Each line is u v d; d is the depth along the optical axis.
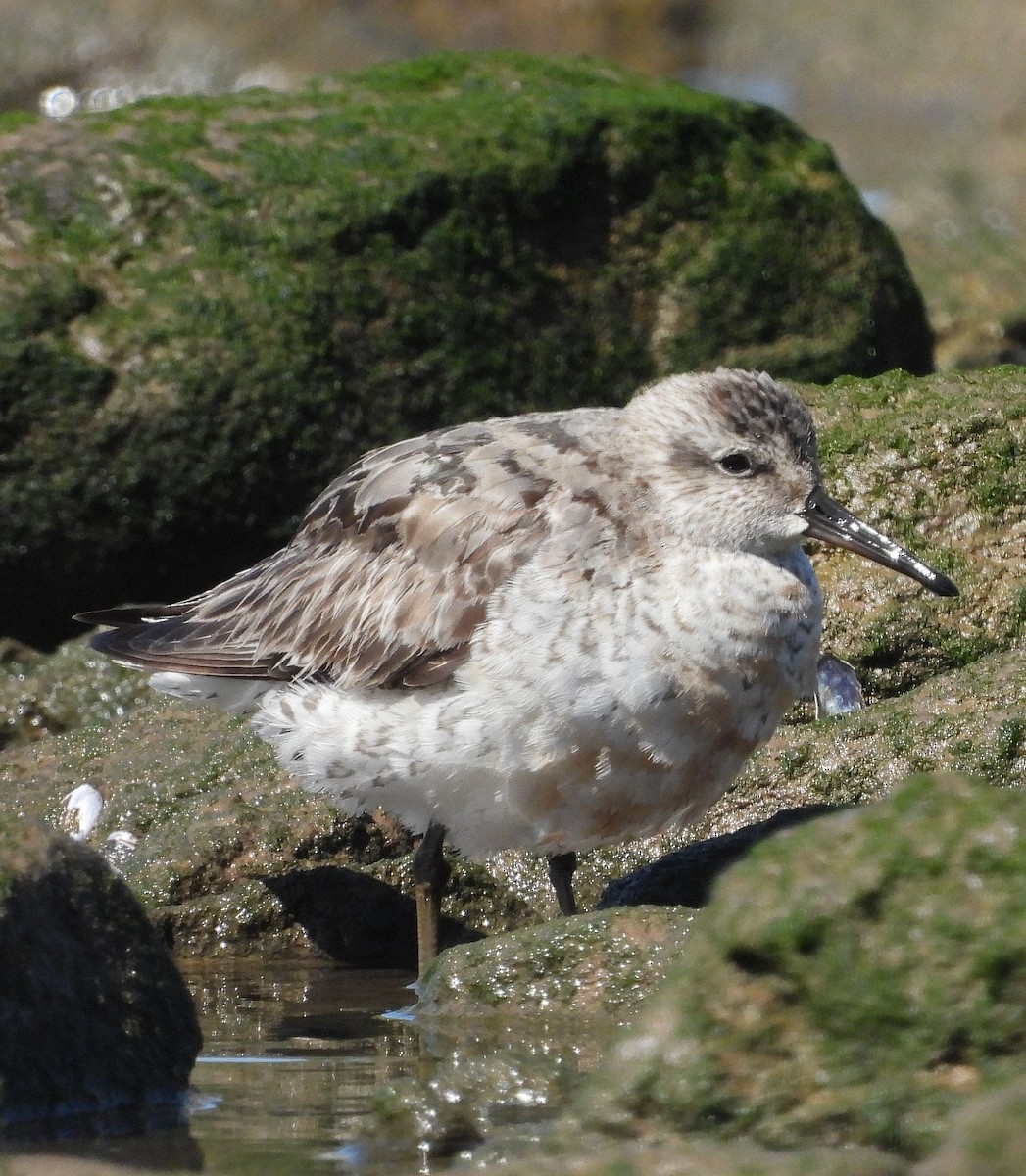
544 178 17.91
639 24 35.81
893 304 19.34
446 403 17.44
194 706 14.47
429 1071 9.30
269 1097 8.99
